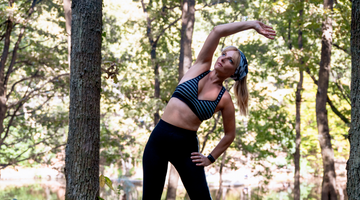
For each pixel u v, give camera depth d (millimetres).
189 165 2236
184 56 10922
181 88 2256
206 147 17266
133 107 13484
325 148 10445
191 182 2236
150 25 15094
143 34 15078
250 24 2281
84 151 2469
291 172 28516
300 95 14719
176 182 11328
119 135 15336
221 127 15641
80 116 2477
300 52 11500
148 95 14922
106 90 14328
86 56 2500
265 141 16766
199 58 2340
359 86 2066
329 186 10289
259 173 17109
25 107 15695
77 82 2494
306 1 9859
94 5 2553
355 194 2041
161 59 13867
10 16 9930
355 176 2039
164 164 2258
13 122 15297
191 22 10984
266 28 2266
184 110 2217
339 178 26203
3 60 11180
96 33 2555
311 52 11500
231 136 2363
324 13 9516
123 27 15523
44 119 14898
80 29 2508
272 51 15297
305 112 19234
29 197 19281
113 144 14758
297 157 14688
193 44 17141
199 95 2246
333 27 10695
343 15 9461
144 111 13352
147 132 16594
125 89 14312
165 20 14352
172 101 2271
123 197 9242
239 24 2293
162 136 2232
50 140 15719
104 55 14391
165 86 14750
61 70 13859
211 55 2326
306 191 23391
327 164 10406
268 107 16094
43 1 13055
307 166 29641
